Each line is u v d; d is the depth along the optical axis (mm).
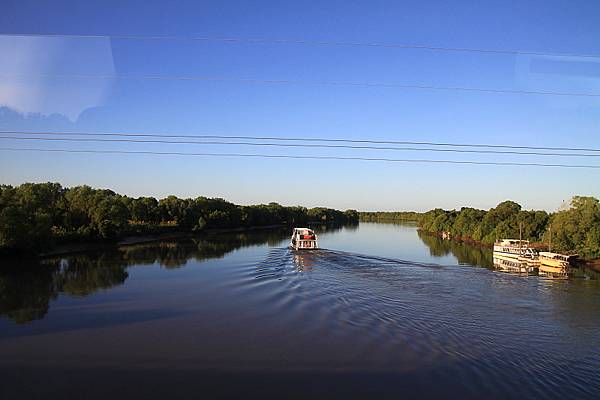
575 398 15180
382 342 20922
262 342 21094
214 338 21875
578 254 70750
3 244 57000
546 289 37594
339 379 16703
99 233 78562
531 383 16438
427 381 16516
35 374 17766
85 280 42000
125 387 16359
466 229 122688
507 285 38938
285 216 193250
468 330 23328
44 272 48531
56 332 23734
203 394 15609
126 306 29766
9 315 27812
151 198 133625
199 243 89000
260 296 31750
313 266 48406
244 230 149500
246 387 16109
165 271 46719
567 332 23359
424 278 41031
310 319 25094
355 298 30828
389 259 55562
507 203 133250
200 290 34906
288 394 15500
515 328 23984
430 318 25625
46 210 79250
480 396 15289
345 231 148625
